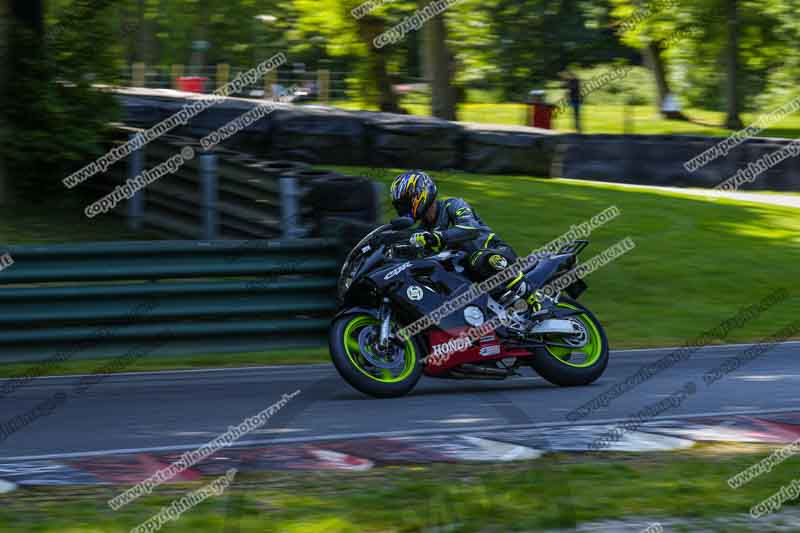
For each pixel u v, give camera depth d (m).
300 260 33.94
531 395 25.73
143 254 32.16
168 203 45.81
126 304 31.53
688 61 146.62
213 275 32.94
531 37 122.00
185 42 185.00
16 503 15.48
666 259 48.59
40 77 48.31
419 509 14.12
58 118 47.97
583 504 15.19
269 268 33.59
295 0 110.50
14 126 47.94
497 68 124.81
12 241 42.66
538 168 71.94
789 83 152.00
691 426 22.28
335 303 34.00
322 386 26.45
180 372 28.88
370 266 25.25
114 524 14.33
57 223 46.94
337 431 20.81
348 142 68.12
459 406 23.78
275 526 13.84
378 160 68.75
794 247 53.19
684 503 15.56
